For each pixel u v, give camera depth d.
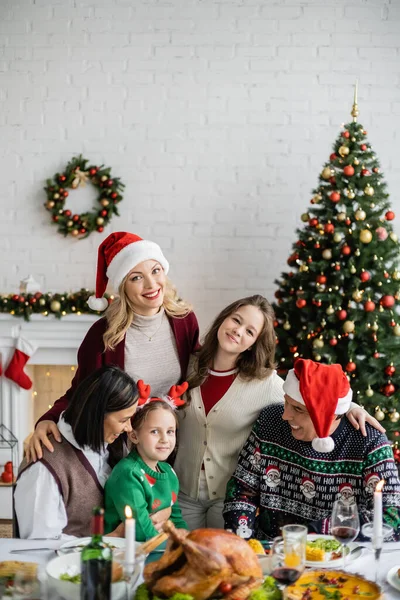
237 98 4.44
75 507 2.15
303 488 2.28
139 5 4.41
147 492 2.21
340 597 1.64
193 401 2.54
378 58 4.40
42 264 4.56
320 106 4.43
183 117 4.46
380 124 4.42
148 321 2.58
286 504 2.31
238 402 2.49
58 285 4.55
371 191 3.83
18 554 1.89
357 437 2.25
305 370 2.19
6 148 4.52
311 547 1.88
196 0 4.40
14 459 4.42
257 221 4.48
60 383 4.68
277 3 4.39
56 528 2.09
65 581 1.57
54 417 2.38
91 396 2.10
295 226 4.47
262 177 4.46
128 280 2.53
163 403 2.29
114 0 4.42
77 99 4.48
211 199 4.48
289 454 2.31
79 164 4.44
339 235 3.79
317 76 4.41
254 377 2.50
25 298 4.27
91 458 2.18
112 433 2.12
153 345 2.60
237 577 1.51
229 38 4.41
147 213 4.51
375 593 1.66
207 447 2.53
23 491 2.11
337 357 3.82
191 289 4.52
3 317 4.28
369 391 3.70
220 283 4.50
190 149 4.47
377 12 4.38
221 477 2.54
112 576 1.55
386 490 2.17
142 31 4.43
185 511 2.57
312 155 4.45
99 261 2.77
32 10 4.45
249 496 2.37
